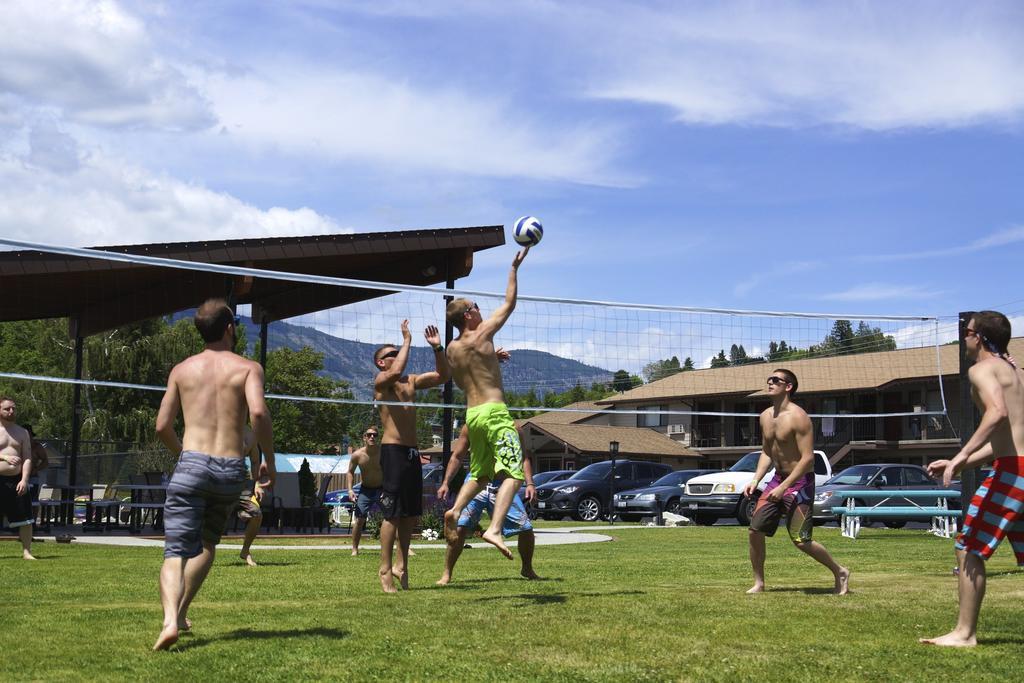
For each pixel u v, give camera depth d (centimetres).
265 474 525
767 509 758
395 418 795
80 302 2083
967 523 524
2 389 4731
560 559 1160
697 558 1178
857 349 4928
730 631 553
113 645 505
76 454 2166
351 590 789
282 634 540
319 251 1628
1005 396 512
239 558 1180
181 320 4859
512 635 536
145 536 1677
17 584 826
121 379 4712
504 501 708
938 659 479
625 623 578
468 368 734
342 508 2645
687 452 4966
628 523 2769
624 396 5250
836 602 682
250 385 513
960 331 961
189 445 511
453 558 848
